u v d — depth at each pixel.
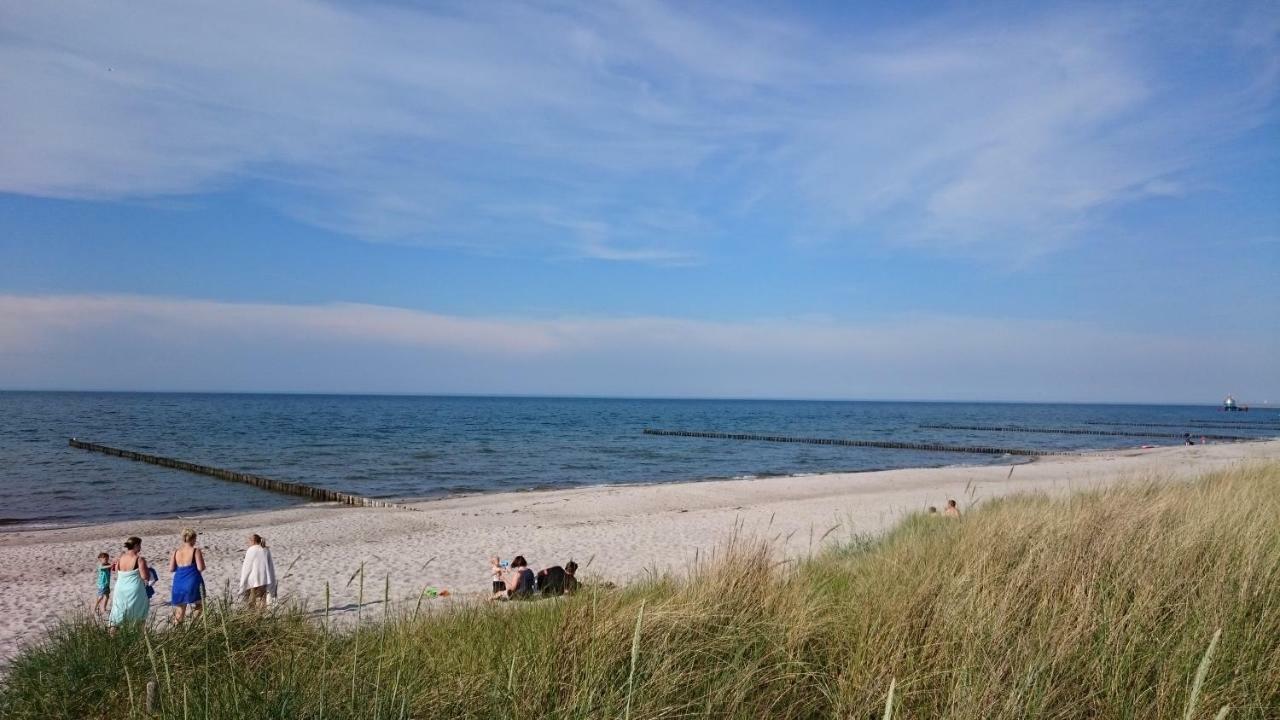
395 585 13.15
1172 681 3.53
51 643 5.41
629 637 4.27
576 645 4.20
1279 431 93.50
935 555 6.05
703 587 5.29
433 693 3.84
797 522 19.78
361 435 63.88
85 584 13.65
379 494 30.42
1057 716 3.45
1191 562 5.16
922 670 3.83
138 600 8.80
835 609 4.98
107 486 31.27
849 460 49.91
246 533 19.30
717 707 3.75
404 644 4.71
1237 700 3.48
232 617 5.26
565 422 100.12
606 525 20.03
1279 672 3.68
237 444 52.59
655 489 29.98
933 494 26.36
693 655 4.22
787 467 45.00
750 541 6.36
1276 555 5.16
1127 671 3.74
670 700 3.78
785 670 4.15
